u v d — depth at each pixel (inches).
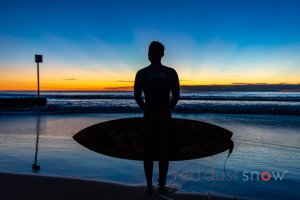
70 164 185.2
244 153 225.8
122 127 137.9
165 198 121.6
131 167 177.9
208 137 136.3
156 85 122.3
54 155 211.5
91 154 214.1
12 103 850.8
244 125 424.8
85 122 446.3
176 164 188.5
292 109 759.7
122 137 137.2
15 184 133.6
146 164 127.0
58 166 180.2
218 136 136.7
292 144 265.9
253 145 261.7
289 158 207.9
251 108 807.7
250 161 199.5
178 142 136.1
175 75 125.0
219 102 1263.5
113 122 138.9
